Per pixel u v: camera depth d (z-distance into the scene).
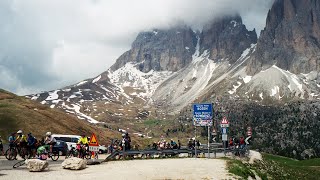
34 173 32.62
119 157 54.72
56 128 139.88
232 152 58.59
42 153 42.28
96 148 45.66
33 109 157.25
